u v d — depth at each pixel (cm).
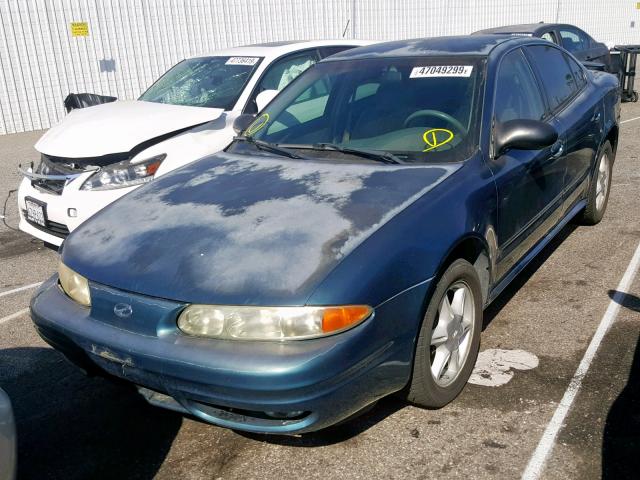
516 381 331
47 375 370
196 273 262
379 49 434
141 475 280
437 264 281
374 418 308
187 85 649
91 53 1327
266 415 253
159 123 532
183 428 312
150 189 353
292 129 398
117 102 634
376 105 381
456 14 1970
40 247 600
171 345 254
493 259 340
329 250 262
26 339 418
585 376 332
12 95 1255
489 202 327
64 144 514
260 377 238
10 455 217
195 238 283
